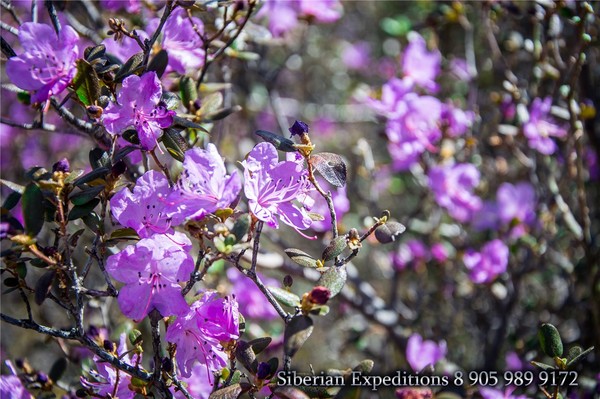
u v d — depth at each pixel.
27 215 1.60
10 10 2.26
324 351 4.16
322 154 1.75
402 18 4.22
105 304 2.88
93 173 1.70
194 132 2.12
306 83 5.51
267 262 2.98
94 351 1.76
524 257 3.82
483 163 3.88
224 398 1.61
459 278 3.74
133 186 1.90
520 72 3.85
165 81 2.29
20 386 2.03
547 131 3.24
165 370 1.75
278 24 3.32
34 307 3.92
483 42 3.84
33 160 4.15
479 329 3.70
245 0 2.45
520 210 3.50
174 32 2.22
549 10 2.92
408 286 4.23
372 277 4.46
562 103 3.53
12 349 3.96
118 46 2.28
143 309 1.66
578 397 2.72
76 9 3.12
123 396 1.89
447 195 3.32
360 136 4.89
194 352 1.75
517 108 3.26
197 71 2.52
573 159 3.14
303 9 3.31
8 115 4.18
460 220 3.60
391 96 3.12
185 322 1.71
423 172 3.58
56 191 1.65
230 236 1.58
